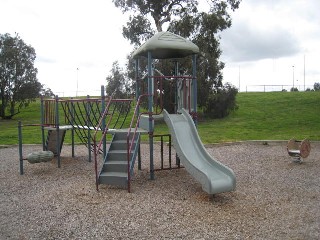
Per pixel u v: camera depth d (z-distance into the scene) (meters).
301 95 34.94
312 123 19.61
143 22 24.62
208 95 22.78
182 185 7.05
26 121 32.56
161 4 24.66
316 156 10.34
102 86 8.86
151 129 7.64
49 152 8.77
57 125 9.35
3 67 35.69
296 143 9.66
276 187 6.77
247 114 25.56
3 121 32.75
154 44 7.46
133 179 7.68
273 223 4.79
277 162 9.45
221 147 12.44
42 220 5.08
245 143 13.09
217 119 23.69
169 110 20.72
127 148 6.70
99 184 7.21
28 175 8.41
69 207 5.69
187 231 4.53
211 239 4.27
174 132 7.17
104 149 9.05
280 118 22.56
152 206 5.64
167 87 20.09
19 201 6.13
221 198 6.04
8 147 13.76
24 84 36.44
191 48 7.88
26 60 36.88
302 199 5.94
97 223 4.90
